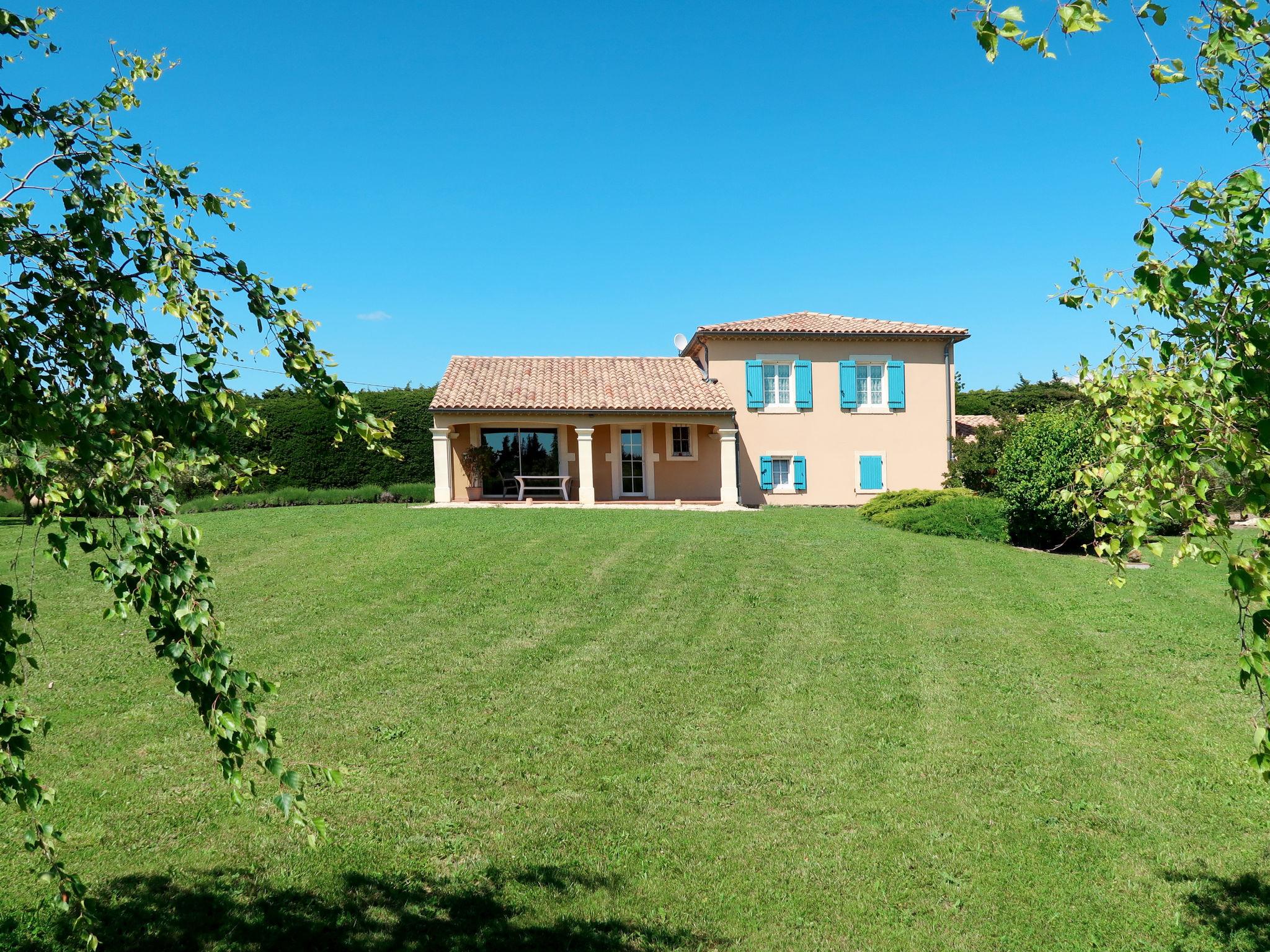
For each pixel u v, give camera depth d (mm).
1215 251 2887
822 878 5102
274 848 5359
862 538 16578
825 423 26031
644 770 6578
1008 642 10016
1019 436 16453
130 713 7551
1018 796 6137
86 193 2934
